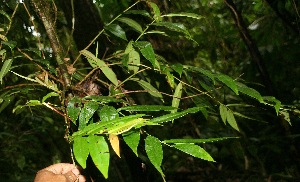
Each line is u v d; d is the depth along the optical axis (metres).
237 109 2.92
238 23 2.29
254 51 2.31
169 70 1.20
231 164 2.92
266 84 2.33
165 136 2.83
